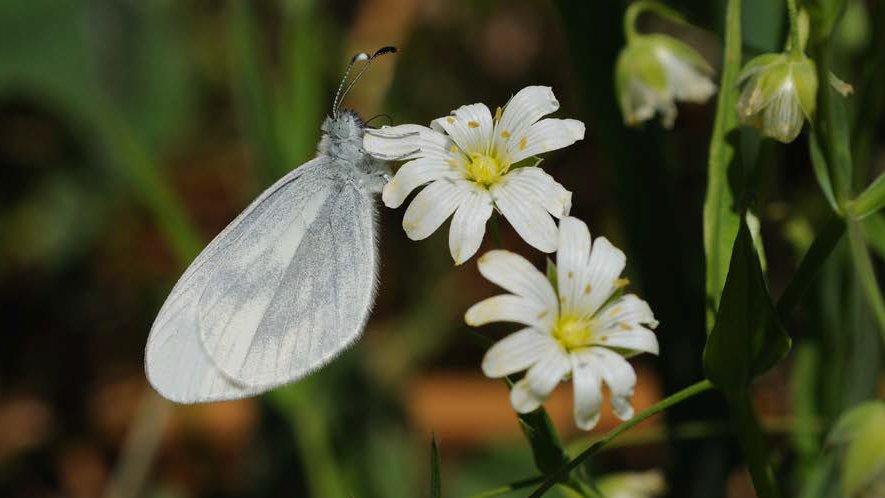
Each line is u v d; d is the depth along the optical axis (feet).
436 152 0.71
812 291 0.78
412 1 0.99
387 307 1.00
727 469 0.79
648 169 0.78
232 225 0.75
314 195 0.75
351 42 0.99
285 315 0.75
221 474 0.96
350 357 0.88
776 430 0.82
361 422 0.88
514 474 0.91
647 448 0.92
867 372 0.77
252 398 0.86
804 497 0.75
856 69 0.79
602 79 0.77
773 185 0.80
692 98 0.76
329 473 0.82
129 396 1.00
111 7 1.00
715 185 0.71
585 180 1.00
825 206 0.85
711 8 0.78
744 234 0.67
